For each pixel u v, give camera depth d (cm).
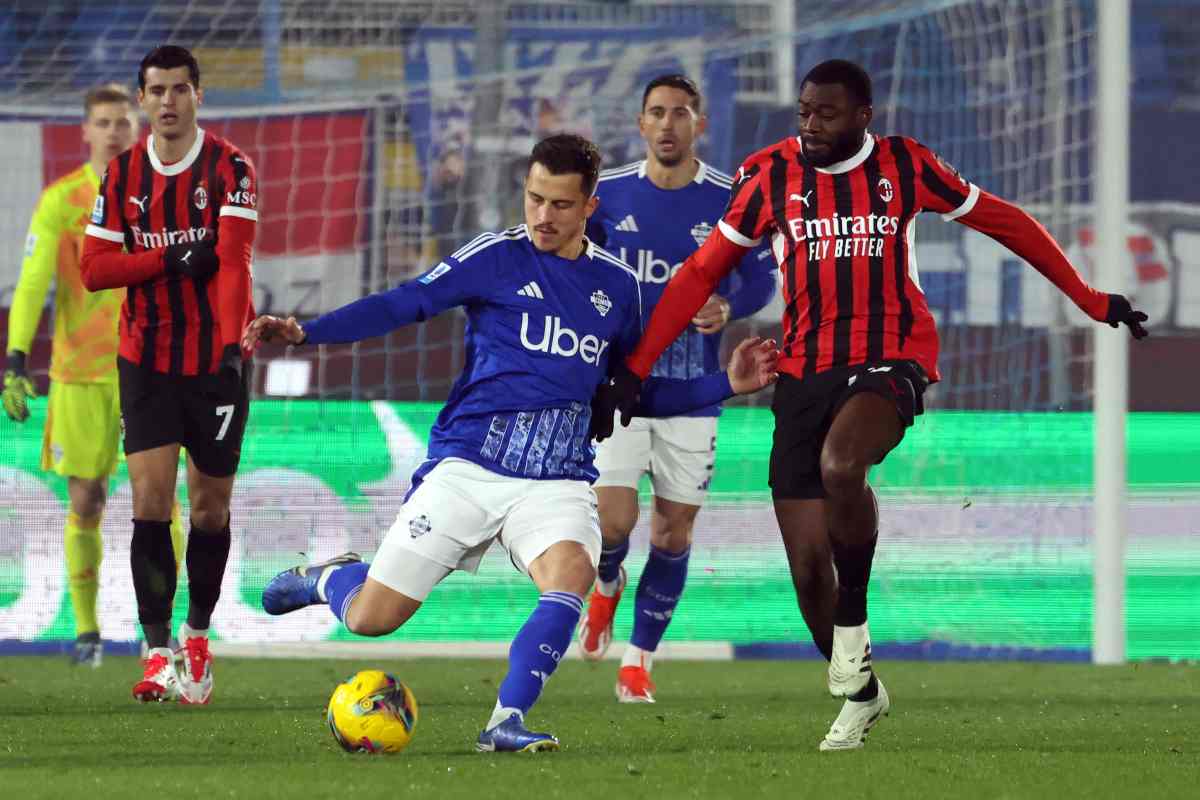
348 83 4862
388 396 4116
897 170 1683
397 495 3488
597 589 2550
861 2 4494
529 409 1603
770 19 4722
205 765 1474
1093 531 3434
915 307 1686
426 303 1594
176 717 2011
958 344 4031
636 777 1377
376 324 1566
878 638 3472
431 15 4897
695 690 2595
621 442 2366
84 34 4678
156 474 2217
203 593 2248
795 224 1689
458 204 4616
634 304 1678
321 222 4475
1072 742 1772
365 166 4497
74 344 2909
